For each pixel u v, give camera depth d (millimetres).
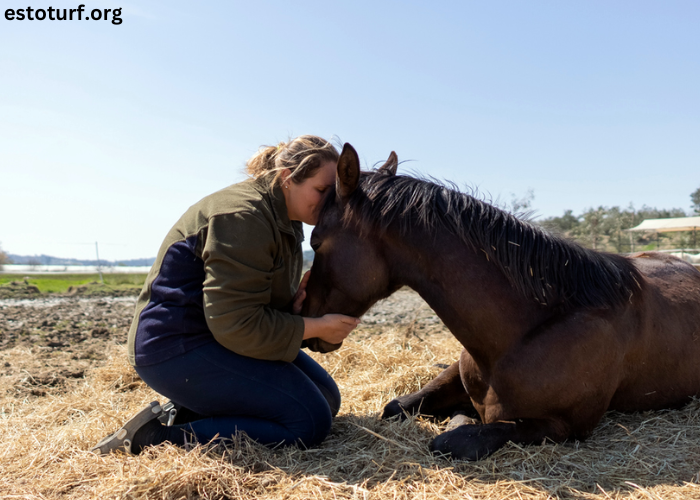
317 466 1839
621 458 1858
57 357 4223
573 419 2008
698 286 2604
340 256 2113
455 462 1840
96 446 1975
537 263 2061
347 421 2410
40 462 1935
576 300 2057
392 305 9094
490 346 2090
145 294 2125
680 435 2055
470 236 2070
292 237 2271
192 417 2354
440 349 4008
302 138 2199
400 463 1804
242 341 1953
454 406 2588
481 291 2053
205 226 2041
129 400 2967
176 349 2004
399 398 2500
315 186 2182
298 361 2520
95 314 7523
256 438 2047
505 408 2066
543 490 1611
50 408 2768
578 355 1938
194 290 2059
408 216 2088
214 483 1669
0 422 2549
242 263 1945
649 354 2260
